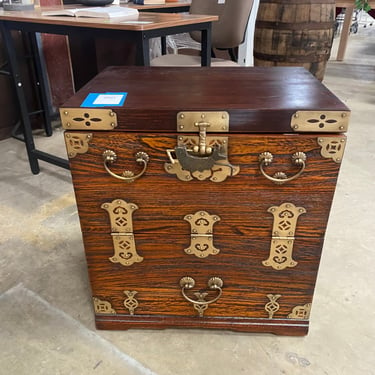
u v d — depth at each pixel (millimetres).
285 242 761
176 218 748
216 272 813
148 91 744
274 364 822
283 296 837
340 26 7074
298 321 870
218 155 658
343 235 1262
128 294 856
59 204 1472
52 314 958
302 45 1996
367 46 5555
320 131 642
